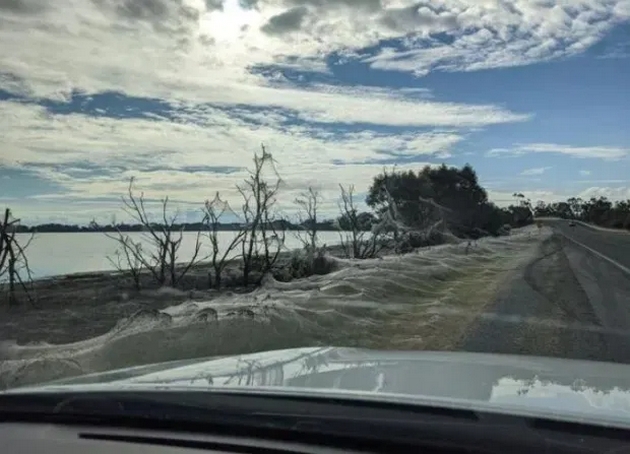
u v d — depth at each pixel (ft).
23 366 17.93
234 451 6.06
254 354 10.59
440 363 9.23
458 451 5.70
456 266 59.67
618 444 5.51
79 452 6.21
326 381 7.60
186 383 7.48
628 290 43.60
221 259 40.50
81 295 33.14
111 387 7.36
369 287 38.68
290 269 46.19
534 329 28.86
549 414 6.02
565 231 223.10
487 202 144.25
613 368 9.33
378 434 5.93
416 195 99.60
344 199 63.46
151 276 40.42
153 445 6.22
